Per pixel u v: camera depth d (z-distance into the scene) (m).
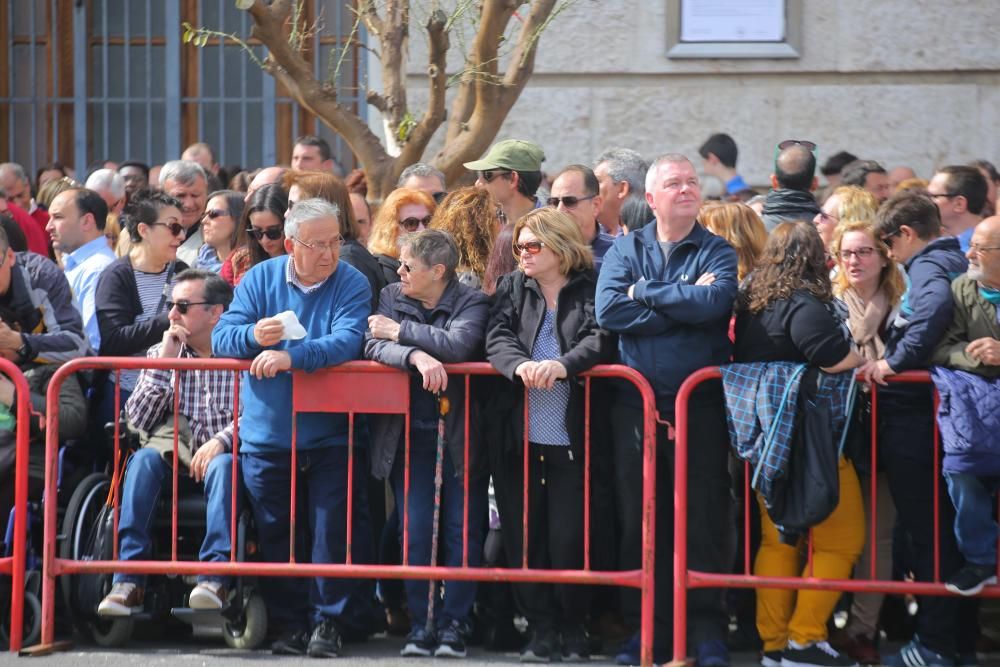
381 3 22.92
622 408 16.05
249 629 16.66
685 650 15.75
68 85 28.69
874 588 15.73
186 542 17.30
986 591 15.54
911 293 15.91
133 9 28.50
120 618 16.59
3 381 16.84
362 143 21.67
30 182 28.20
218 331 16.39
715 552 16.03
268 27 20.75
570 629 16.61
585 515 16.09
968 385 15.40
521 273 16.55
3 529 16.84
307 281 16.55
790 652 16.11
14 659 16.02
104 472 17.86
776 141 26.67
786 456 15.32
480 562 16.61
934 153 26.48
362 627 17.19
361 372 16.17
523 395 16.28
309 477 16.59
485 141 21.67
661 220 16.16
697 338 15.85
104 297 18.83
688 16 26.59
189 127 28.55
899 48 26.36
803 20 26.48
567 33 26.69
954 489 15.45
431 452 16.48
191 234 22.41
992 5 26.20
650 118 26.77
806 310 15.52
